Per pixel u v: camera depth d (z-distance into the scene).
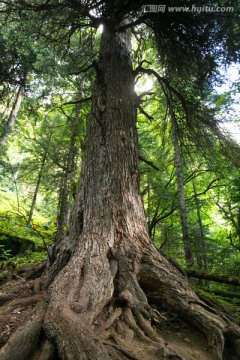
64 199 8.72
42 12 6.10
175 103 7.06
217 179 8.64
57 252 3.63
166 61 6.26
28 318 2.12
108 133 4.48
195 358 2.17
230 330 2.48
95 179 4.04
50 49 7.96
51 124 11.27
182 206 7.89
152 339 2.30
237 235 10.40
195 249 8.25
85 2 5.09
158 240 10.04
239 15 4.19
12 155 19.55
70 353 1.72
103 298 2.52
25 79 11.08
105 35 6.27
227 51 4.85
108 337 2.16
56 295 2.40
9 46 9.14
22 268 4.78
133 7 4.79
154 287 3.06
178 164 8.39
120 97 5.04
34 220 14.28
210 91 6.68
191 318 2.71
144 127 10.40
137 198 3.99
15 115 11.88
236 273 8.61
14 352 1.76
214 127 6.49
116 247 3.28
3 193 16.80
